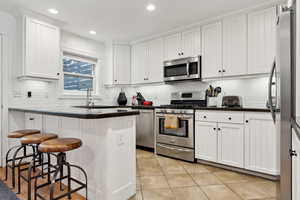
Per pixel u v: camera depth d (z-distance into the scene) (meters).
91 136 1.77
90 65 4.17
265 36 2.54
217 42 2.99
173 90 3.89
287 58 1.05
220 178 2.30
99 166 1.69
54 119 2.23
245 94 3.02
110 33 3.70
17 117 2.87
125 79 4.22
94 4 2.57
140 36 3.88
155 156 3.23
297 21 0.99
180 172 2.49
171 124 3.02
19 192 1.92
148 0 2.48
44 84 3.23
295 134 0.95
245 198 1.84
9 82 2.79
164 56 3.66
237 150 2.44
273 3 2.48
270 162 2.19
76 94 3.83
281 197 1.08
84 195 1.86
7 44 2.77
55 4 2.56
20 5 2.58
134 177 1.92
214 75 3.02
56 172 1.57
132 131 1.90
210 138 2.68
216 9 2.73
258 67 2.60
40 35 2.88
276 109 1.34
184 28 3.36
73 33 3.68
